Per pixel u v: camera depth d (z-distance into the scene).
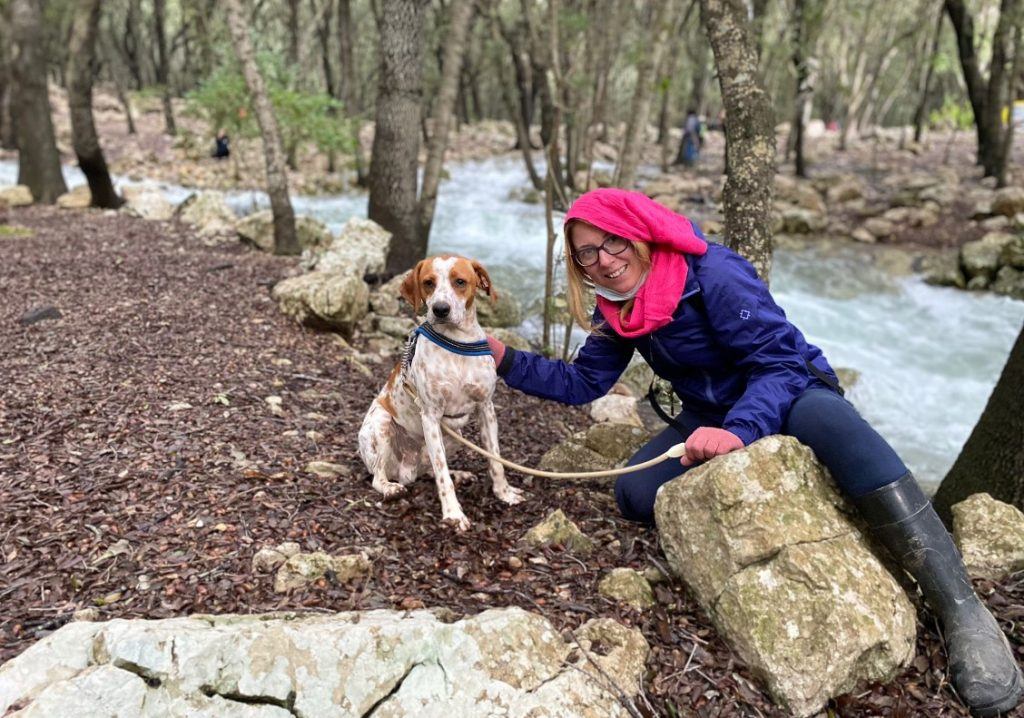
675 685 2.36
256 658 1.99
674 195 14.04
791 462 2.58
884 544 2.60
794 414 2.68
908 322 9.23
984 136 17.09
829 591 2.37
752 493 2.52
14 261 7.26
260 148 17.44
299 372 5.02
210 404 4.18
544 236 11.78
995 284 10.16
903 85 26.67
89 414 3.88
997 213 12.56
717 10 3.96
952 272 10.46
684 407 3.29
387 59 7.93
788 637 2.34
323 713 1.97
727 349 2.80
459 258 3.13
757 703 2.31
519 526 3.21
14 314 5.64
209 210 9.99
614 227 2.67
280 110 11.24
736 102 3.94
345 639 2.08
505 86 13.54
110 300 6.17
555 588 2.73
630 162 6.63
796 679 2.28
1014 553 2.88
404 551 2.91
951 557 2.48
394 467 3.45
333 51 31.64
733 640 2.46
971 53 16.83
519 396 5.41
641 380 6.02
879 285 10.45
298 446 3.77
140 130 22.34
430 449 3.19
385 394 3.42
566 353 5.68
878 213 13.36
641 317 2.78
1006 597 2.75
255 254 8.44
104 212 10.75
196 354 5.05
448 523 3.13
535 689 2.17
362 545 2.91
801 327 8.79
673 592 2.75
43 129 11.77
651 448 3.30
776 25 17.75
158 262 7.59
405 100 7.99
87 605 2.44
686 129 18.75
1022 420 3.60
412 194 8.27
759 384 2.69
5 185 13.33
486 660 2.18
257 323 5.89
